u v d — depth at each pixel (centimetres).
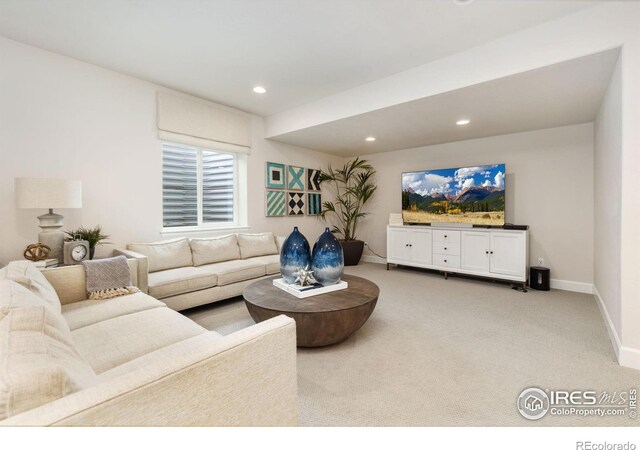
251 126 457
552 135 411
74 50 277
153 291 269
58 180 241
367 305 228
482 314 304
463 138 477
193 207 409
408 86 313
